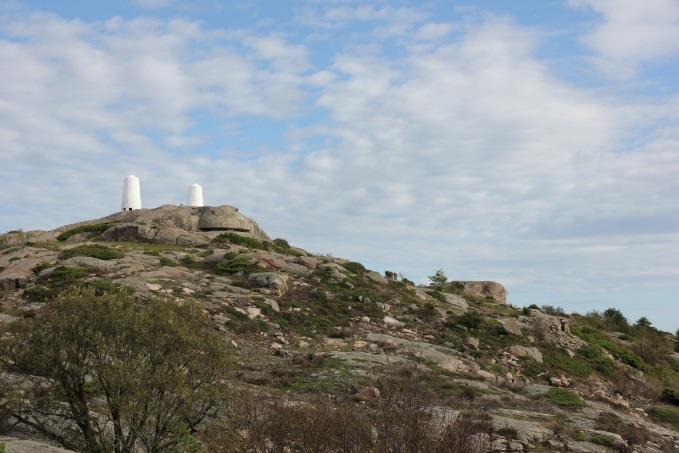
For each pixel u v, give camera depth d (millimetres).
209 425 12336
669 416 27891
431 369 25750
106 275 31984
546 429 18703
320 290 34781
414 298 38594
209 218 49406
